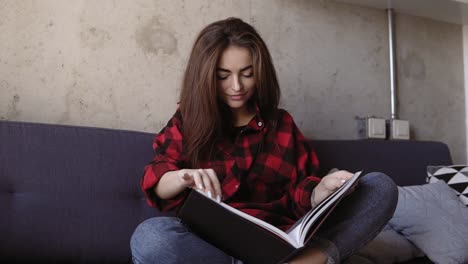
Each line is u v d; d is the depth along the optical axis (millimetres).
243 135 1354
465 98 2627
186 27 1856
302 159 1409
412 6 2311
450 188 1763
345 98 2221
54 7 1638
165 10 1820
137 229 1014
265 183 1349
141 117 1758
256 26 2014
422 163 2006
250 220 913
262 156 1350
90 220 1364
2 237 1252
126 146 1473
